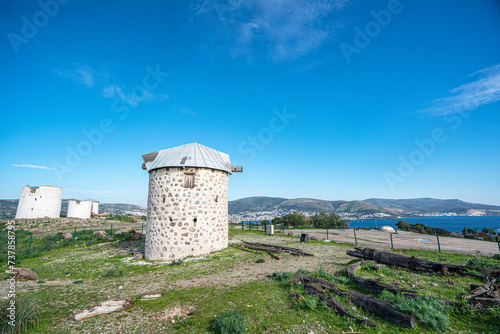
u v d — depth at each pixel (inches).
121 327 263.4
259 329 245.4
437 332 231.6
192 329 249.3
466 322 247.8
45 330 260.4
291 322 259.6
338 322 257.9
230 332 233.0
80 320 283.6
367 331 238.5
